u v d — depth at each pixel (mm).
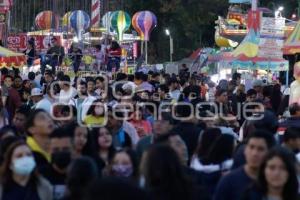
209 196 15258
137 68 65250
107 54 59625
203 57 82188
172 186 11812
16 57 50844
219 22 76000
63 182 15289
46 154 17484
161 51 123562
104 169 16203
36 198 14555
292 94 35000
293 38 41344
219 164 16516
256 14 48656
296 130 18500
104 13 71938
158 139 17141
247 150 14211
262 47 46938
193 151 20719
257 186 13078
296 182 12867
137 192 7531
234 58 47312
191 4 122812
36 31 73625
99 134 18844
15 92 34094
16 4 79688
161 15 122438
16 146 14602
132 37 75250
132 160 14961
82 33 62344
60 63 57500
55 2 67938
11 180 14586
